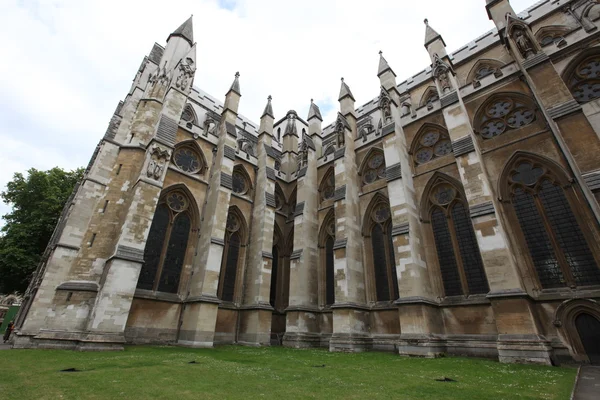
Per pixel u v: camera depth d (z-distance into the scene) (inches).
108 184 883.4
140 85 1158.3
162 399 282.2
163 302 871.1
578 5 1017.5
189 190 1027.3
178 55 1142.3
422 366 539.5
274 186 1256.8
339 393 324.8
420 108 1040.2
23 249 1277.1
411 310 741.3
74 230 874.8
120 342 686.5
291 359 626.2
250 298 1042.1
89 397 282.0
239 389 332.5
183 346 805.2
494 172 797.9
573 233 657.6
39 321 767.7
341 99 1318.9
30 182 1417.3
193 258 979.9
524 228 721.6
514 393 329.7
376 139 1130.7
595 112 621.9
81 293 740.7
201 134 1123.3
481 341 696.4
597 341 574.6
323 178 1273.4
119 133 1037.8
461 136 835.4
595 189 570.6
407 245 807.1
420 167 973.2
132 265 764.6
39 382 337.4
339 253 957.8
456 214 853.2
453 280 802.2
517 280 622.5
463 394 325.4
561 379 409.1
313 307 1037.2
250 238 1166.3
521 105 830.5
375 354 735.7
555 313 622.2
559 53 772.6
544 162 731.4
